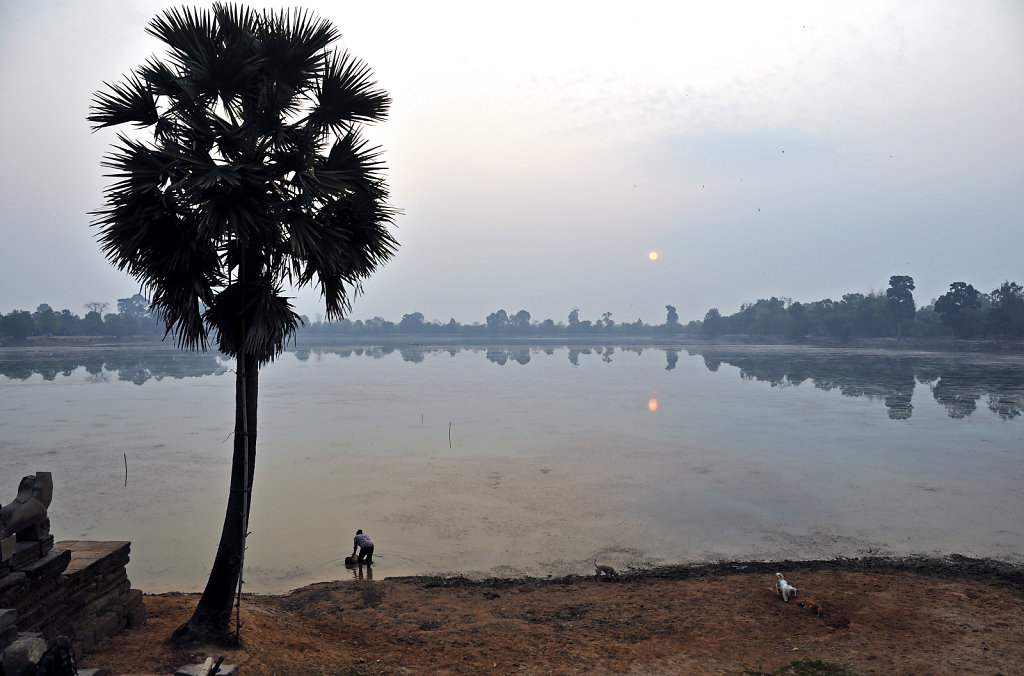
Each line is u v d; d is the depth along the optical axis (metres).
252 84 12.62
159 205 11.45
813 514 27.22
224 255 12.45
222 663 10.15
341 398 69.50
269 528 25.44
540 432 47.50
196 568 21.19
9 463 36.00
